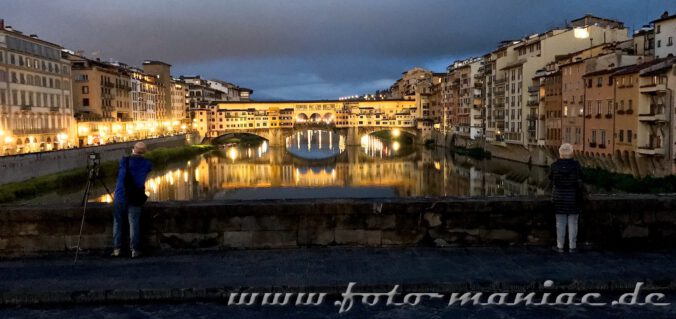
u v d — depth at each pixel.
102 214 10.73
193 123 181.50
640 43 73.12
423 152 134.25
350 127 182.75
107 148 92.38
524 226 10.90
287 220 10.81
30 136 89.00
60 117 99.88
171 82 180.88
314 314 7.68
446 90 149.25
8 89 82.75
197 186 78.31
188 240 10.77
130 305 8.14
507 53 103.19
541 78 84.44
